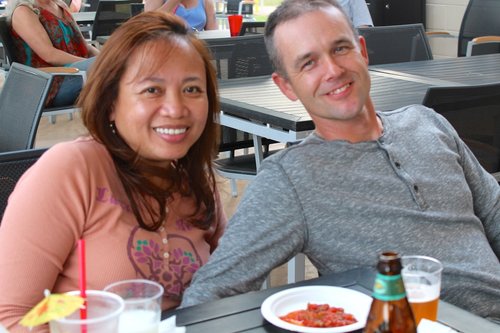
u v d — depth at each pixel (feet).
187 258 5.73
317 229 5.74
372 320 3.43
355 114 5.90
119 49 5.45
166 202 5.71
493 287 5.95
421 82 11.26
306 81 5.97
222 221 6.47
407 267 4.69
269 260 5.62
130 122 5.49
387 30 14.58
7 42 16.47
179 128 5.54
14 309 5.00
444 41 22.67
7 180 6.56
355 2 18.61
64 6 17.29
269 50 6.30
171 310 5.16
